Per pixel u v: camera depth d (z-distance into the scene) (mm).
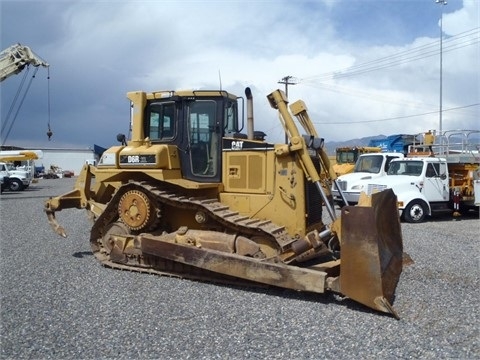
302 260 5570
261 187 6039
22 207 15594
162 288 5453
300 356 3617
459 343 3836
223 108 6301
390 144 23406
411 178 12250
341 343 3842
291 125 5758
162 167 6195
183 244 5758
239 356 3619
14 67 19016
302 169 5770
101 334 4059
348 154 21297
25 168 30078
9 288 5449
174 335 4027
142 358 3598
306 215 5832
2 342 3902
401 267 5719
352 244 4539
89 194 7582
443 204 12758
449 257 7176
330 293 5148
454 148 15102
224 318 4430
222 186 6285
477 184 12594
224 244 5652
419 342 3854
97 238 6812
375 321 4320
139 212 6234
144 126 6664
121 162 6469
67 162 60781
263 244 5629
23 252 7559
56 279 5848
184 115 6418
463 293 5211
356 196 12453
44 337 3998
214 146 6336
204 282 5703
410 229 10547
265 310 4648
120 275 6066
